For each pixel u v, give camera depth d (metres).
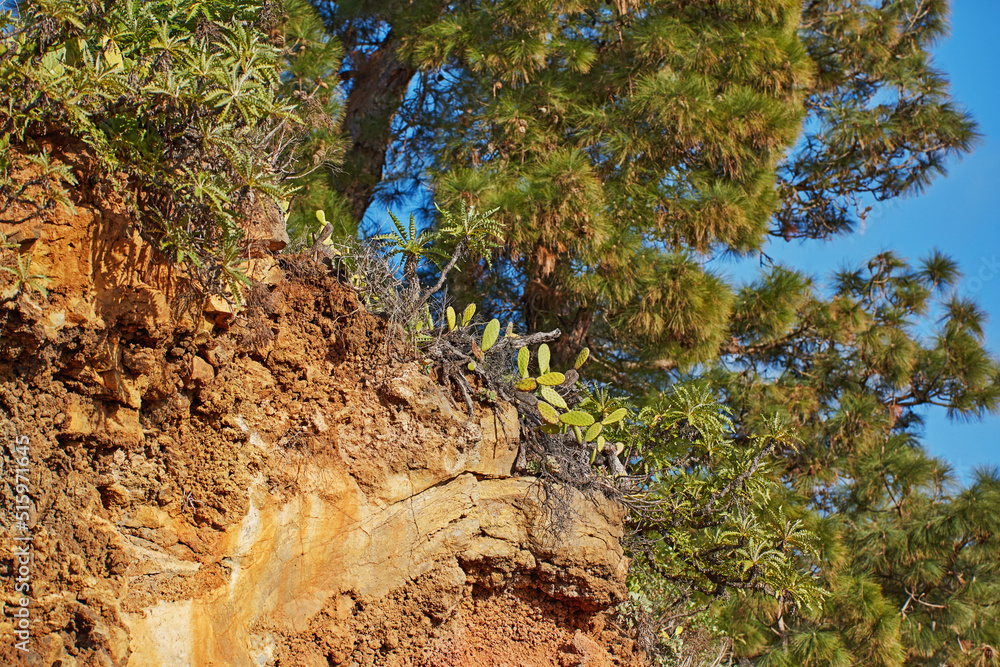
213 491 3.36
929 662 10.25
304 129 5.01
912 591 10.27
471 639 4.52
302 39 6.54
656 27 7.51
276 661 3.59
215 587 3.32
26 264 2.73
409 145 9.20
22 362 2.79
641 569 5.89
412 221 4.42
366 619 3.96
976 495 9.70
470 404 4.31
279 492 3.64
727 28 7.96
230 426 3.45
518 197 6.77
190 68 2.99
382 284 4.32
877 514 10.17
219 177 3.16
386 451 4.02
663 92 7.10
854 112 10.97
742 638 7.99
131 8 3.10
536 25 7.45
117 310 2.98
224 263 3.18
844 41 11.20
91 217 2.90
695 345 7.50
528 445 4.61
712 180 7.75
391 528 4.04
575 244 6.91
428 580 4.16
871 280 11.09
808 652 8.20
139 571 3.11
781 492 7.67
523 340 4.78
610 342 8.43
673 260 7.20
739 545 5.90
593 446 5.08
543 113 7.57
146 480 3.20
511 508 4.43
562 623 4.76
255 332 3.56
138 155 2.97
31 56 2.87
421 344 4.30
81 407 2.98
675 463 5.99
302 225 5.98
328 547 3.83
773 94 8.07
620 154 7.30
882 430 9.88
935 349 11.04
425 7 8.05
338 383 3.94
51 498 2.90
